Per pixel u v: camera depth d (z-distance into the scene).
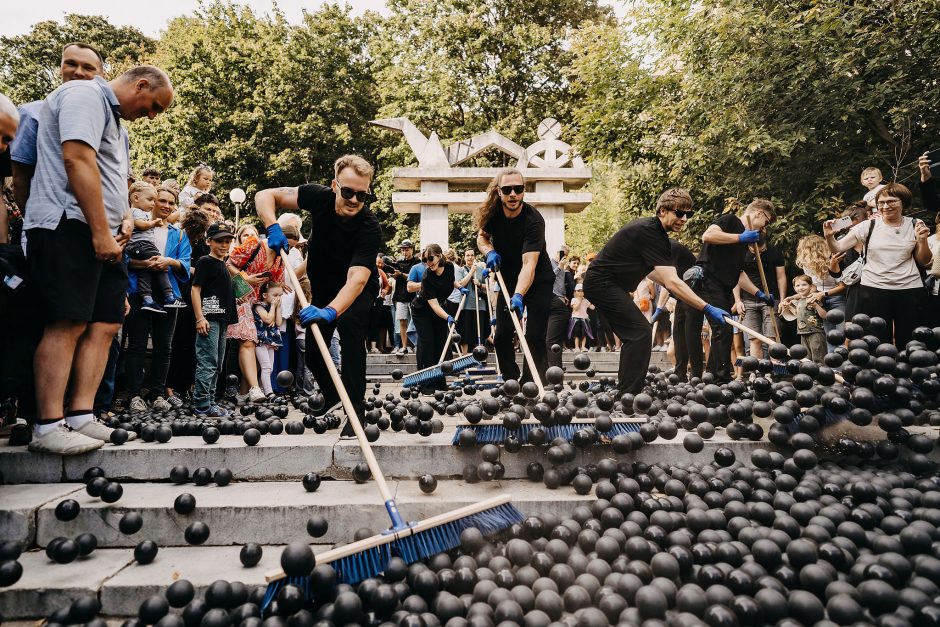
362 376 4.05
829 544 2.49
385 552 2.56
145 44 37.75
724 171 11.88
